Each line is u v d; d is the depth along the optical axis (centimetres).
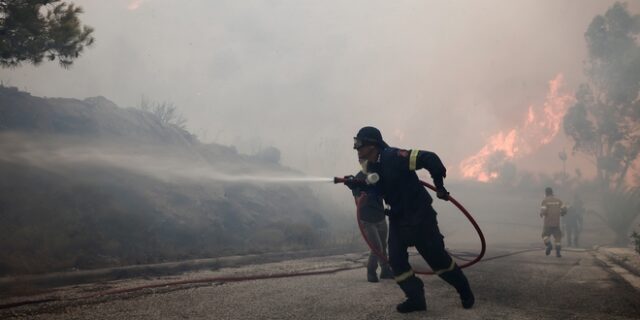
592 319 368
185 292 472
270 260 810
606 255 1009
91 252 684
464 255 844
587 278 613
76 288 493
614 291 500
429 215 381
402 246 392
